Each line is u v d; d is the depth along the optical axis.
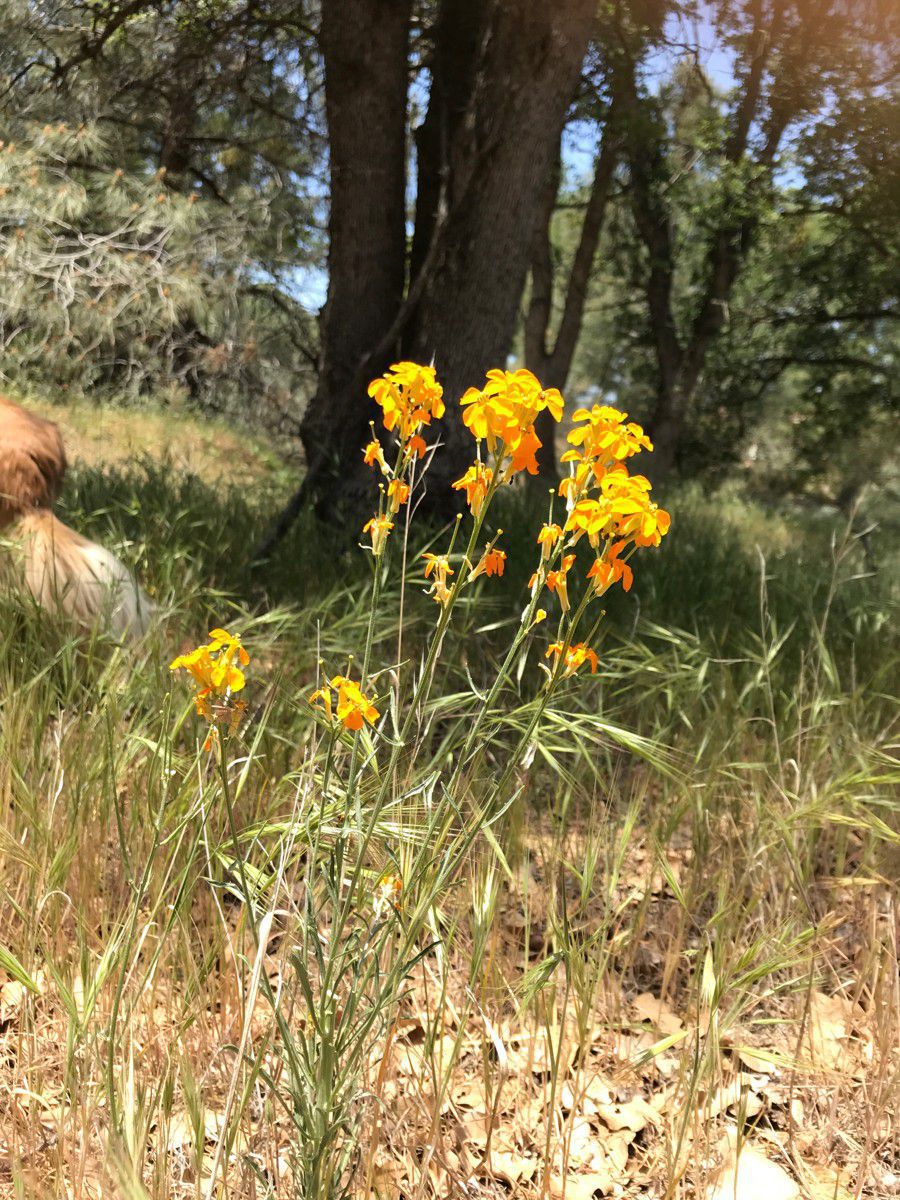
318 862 2.37
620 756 3.73
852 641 5.47
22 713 3.17
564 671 1.75
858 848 3.77
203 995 2.37
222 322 16.11
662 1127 2.42
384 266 6.87
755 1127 2.44
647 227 18.53
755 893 3.02
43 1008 2.44
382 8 6.44
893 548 10.70
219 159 18.94
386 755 2.88
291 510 6.09
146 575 4.96
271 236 16.66
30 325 13.92
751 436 25.02
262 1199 1.96
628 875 3.40
